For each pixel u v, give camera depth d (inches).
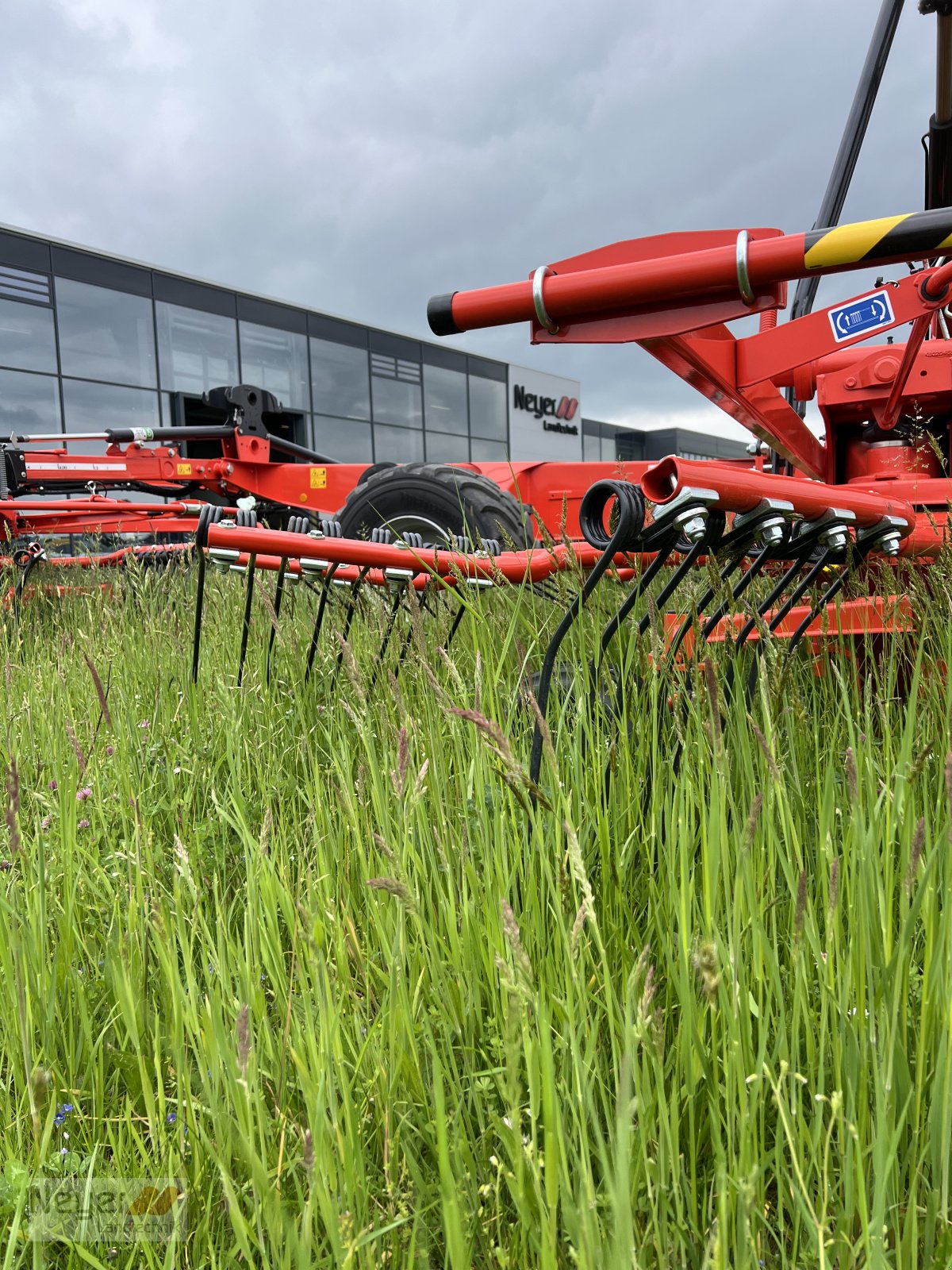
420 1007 46.5
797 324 96.8
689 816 54.1
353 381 940.6
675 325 74.2
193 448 787.4
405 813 55.1
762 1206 35.9
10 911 50.8
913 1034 43.6
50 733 92.3
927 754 46.0
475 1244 35.6
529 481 203.9
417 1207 35.4
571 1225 29.5
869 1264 29.8
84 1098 47.8
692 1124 37.9
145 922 52.6
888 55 134.5
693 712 59.7
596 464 203.2
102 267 719.1
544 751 47.3
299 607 136.9
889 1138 35.7
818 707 78.0
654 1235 32.2
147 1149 45.0
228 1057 39.2
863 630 82.5
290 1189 40.6
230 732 86.4
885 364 128.4
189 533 300.2
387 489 186.9
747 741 60.3
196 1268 38.1
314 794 75.0
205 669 117.6
